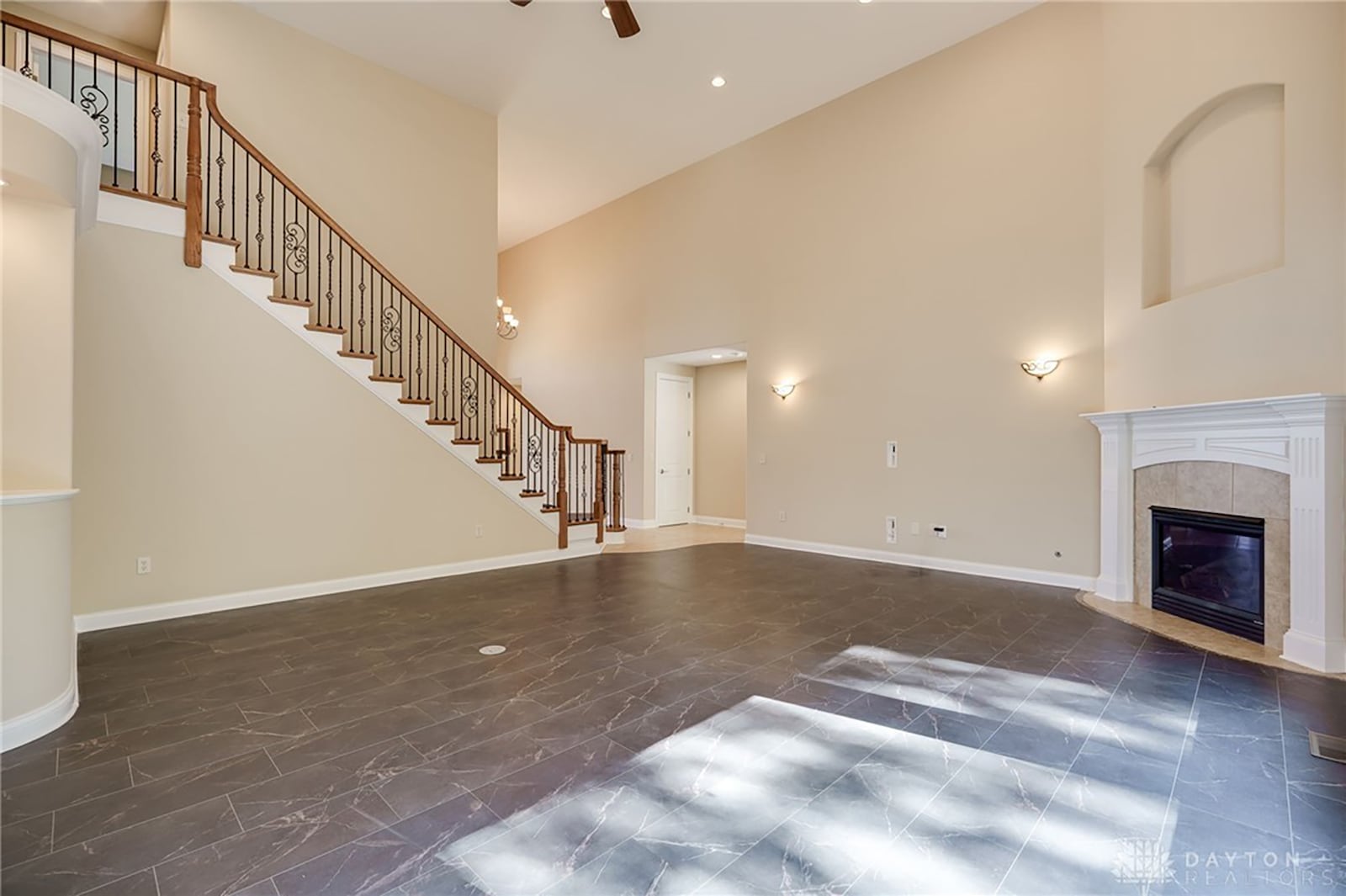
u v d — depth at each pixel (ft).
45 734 8.11
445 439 18.48
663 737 8.16
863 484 21.31
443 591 16.55
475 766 7.39
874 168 20.90
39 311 9.54
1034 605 15.03
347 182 19.43
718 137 24.73
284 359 15.48
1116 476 15.48
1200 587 13.74
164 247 13.78
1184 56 13.71
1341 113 10.75
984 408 18.45
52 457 9.61
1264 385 11.94
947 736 8.18
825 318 22.36
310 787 6.92
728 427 30.94
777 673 10.48
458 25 18.03
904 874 5.52
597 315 31.45
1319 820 6.33
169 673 10.41
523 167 27.25
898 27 18.11
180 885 5.34
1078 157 16.66
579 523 22.22
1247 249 12.73
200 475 14.21
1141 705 9.16
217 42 17.04
